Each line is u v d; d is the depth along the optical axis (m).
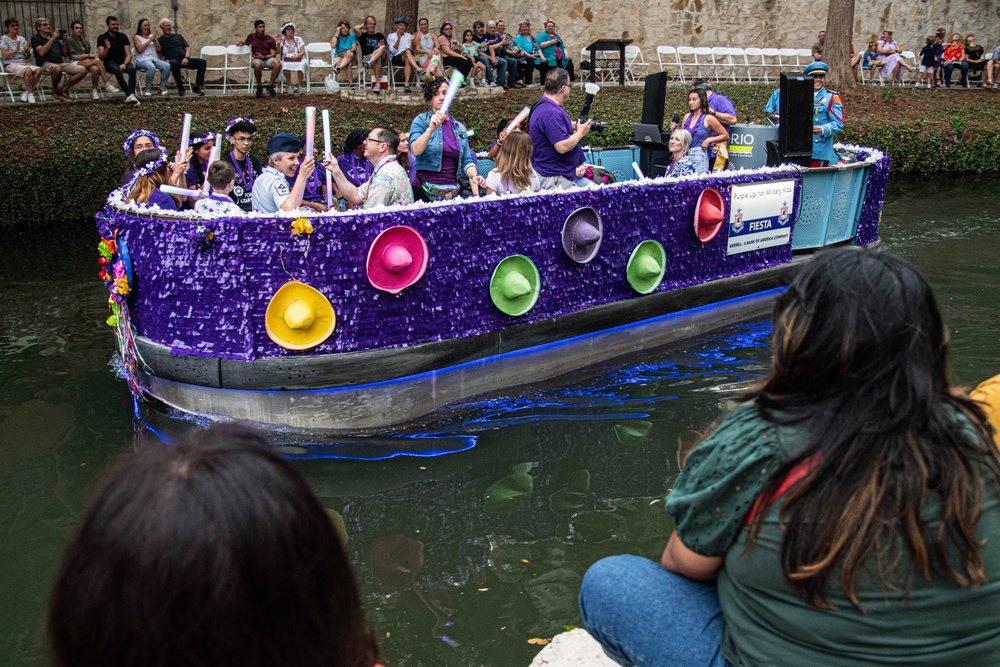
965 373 5.91
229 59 17.84
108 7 16.89
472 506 4.23
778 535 1.63
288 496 1.02
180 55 15.44
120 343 5.49
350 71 16.23
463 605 3.44
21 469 4.64
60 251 9.52
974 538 1.52
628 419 5.21
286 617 1.00
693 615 1.91
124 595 0.95
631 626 1.95
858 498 1.54
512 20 20.42
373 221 4.88
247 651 0.98
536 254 5.62
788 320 1.69
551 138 6.35
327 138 5.64
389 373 5.05
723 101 8.02
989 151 16.16
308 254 4.79
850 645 1.60
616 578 2.01
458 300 5.29
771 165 7.48
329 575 1.05
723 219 6.71
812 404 1.66
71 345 6.55
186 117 6.00
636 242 6.20
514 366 5.64
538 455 4.76
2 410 5.38
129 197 5.80
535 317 5.69
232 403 4.97
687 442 4.89
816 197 7.64
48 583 3.72
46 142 11.59
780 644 1.67
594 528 4.01
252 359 4.86
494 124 15.02
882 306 1.60
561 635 2.90
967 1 24.11
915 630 1.57
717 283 6.77
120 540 0.96
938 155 16.05
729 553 1.74
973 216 11.60
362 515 4.16
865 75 22.67
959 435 1.60
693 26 21.81
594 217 5.88
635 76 21.52
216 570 0.95
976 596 1.56
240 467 1.01
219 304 4.85
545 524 4.05
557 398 5.52
